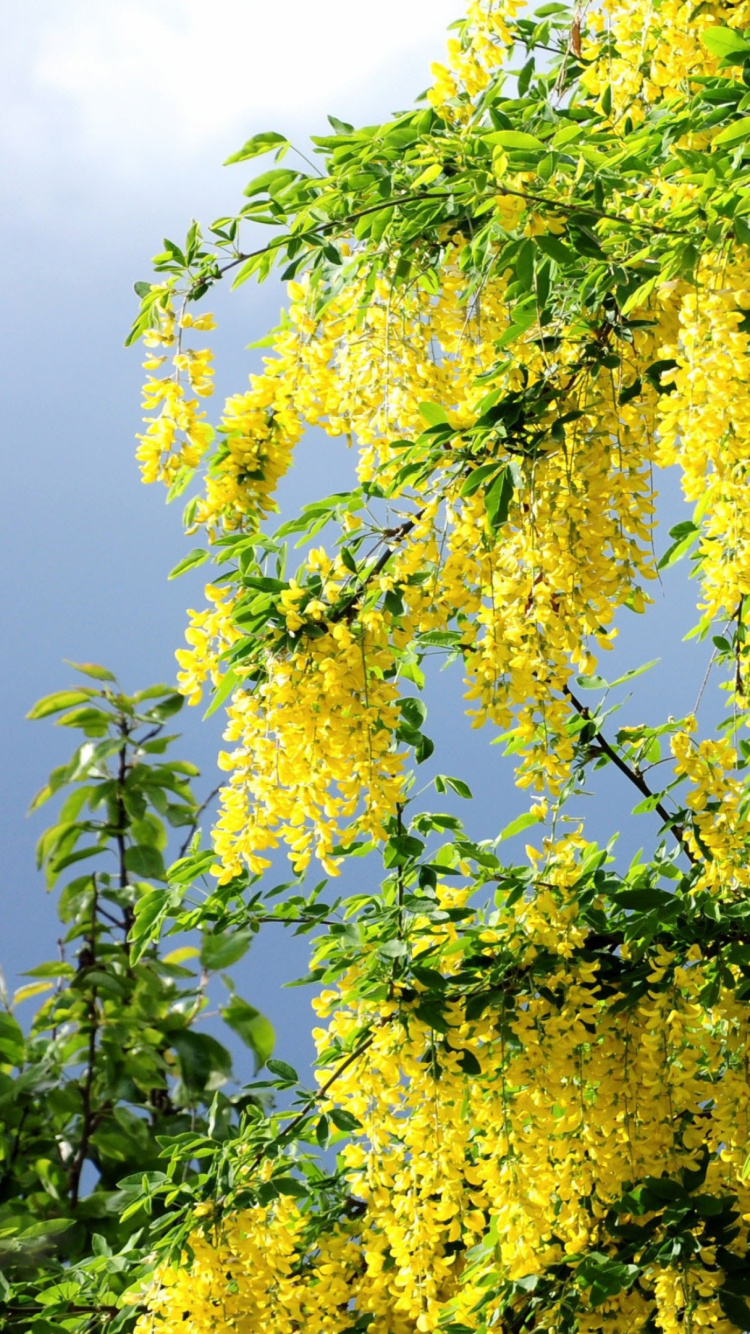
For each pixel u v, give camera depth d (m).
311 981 5.09
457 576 4.91
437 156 4.95
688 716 5.14
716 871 5.10
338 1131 5.04
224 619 4.97
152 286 5.03
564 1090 5.01
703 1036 5.06
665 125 4.95
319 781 4.93
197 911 5.12
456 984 5.04
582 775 5.20
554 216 4.86
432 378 5.04
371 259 5.05
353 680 4.91
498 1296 5.03
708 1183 5.05
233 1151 5.08
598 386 4.94
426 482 4.94
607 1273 4.97
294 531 4.99
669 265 4.79
